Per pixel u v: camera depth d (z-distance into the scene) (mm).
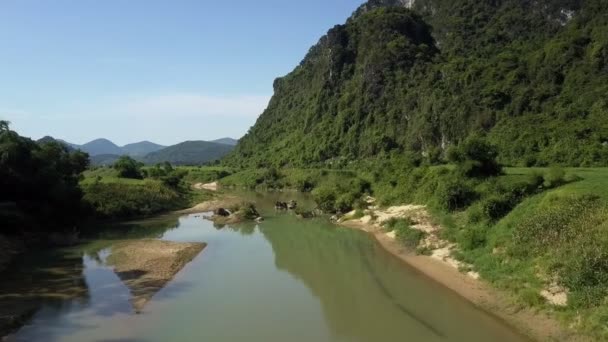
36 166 53812
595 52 95812
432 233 43250
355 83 171250
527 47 129750
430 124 118438
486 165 49875
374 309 28812
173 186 94875
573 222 29125
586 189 33531
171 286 33625
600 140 69375
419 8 190500
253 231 57406
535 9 145125
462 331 25078
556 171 39969
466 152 50719
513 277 28922
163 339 24453
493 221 38000
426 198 56344
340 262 40531
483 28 155750
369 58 162375
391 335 24922
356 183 76625
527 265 28984
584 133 72188
